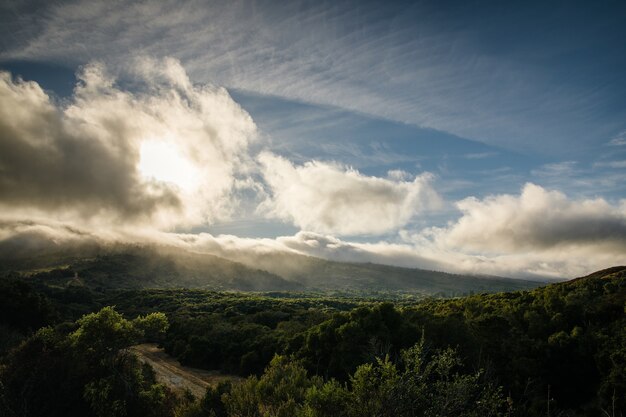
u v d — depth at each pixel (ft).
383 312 104.78
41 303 181.88
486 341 99.25
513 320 135.64
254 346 154.20
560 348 99.35
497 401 29.09
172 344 180.96
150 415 68.90
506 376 87.51
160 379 127.03
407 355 31.63
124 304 386.93
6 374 63.52
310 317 186.29
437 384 29.25
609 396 81.00
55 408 62.23
